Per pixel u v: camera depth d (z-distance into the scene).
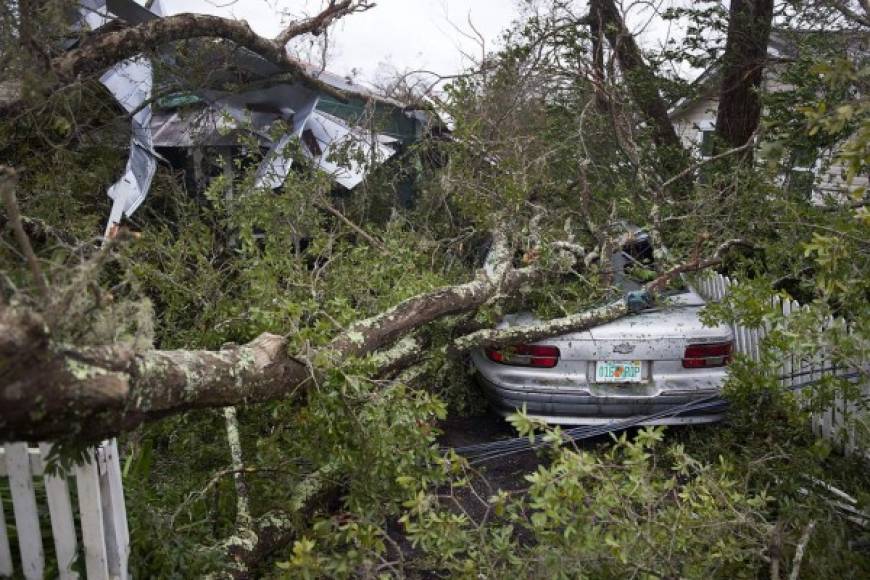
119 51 4.38
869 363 3.53
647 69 6.61
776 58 6.45
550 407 4.35
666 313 4.53
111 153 5.40
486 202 5.05
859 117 3.63
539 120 6.15
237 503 3.21
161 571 2.77
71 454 2.10
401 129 8.13
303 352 2.84
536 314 4.75
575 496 2.41
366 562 2.52
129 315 2.13
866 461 3.58
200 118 6.09
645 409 4.26
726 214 5.32
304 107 6.68
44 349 1.77
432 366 4.49
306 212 4.78
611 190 5.79
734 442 4.04
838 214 4.30
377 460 2.92
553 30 6.17
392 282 4.54
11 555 2.75
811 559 2.68
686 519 2.55
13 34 3.80
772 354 3.70
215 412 3.73
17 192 4.36
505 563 2.62
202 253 4.79
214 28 4.91
